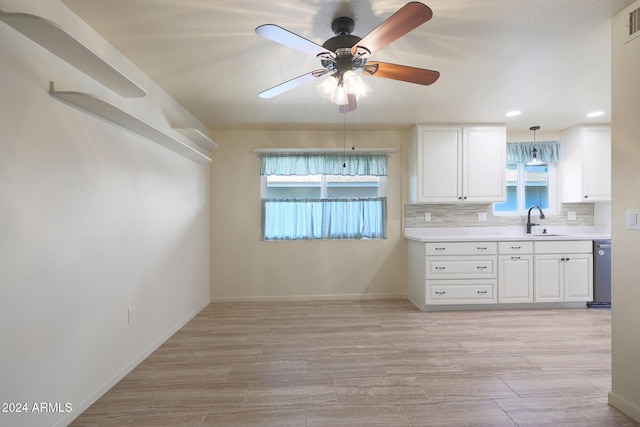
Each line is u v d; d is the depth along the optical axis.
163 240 2.86
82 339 1.85
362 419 1.78
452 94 3.01
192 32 1.98
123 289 2.25
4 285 1.39
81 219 1.84
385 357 2.53
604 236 3.83
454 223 4.34
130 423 1.76
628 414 1.78
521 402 1.93
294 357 2.55
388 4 1.73
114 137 2.14
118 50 2.18
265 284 4.25
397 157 4.34
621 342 1.82
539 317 3.47
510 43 2.12
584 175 3.98
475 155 3.94
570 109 3.43
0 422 1.38
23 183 1.48
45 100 1.59
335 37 1.84
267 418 1.79
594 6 1.75
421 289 3.79
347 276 4.30
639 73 1.70
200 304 3.80
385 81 2.71
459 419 1.77
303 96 3.04
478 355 2.56
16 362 1.45
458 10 1.77
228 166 4.23
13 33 1.43
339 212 4.27
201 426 1.73
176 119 3.13
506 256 3.70
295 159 4.20
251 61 2.35
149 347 2.60
